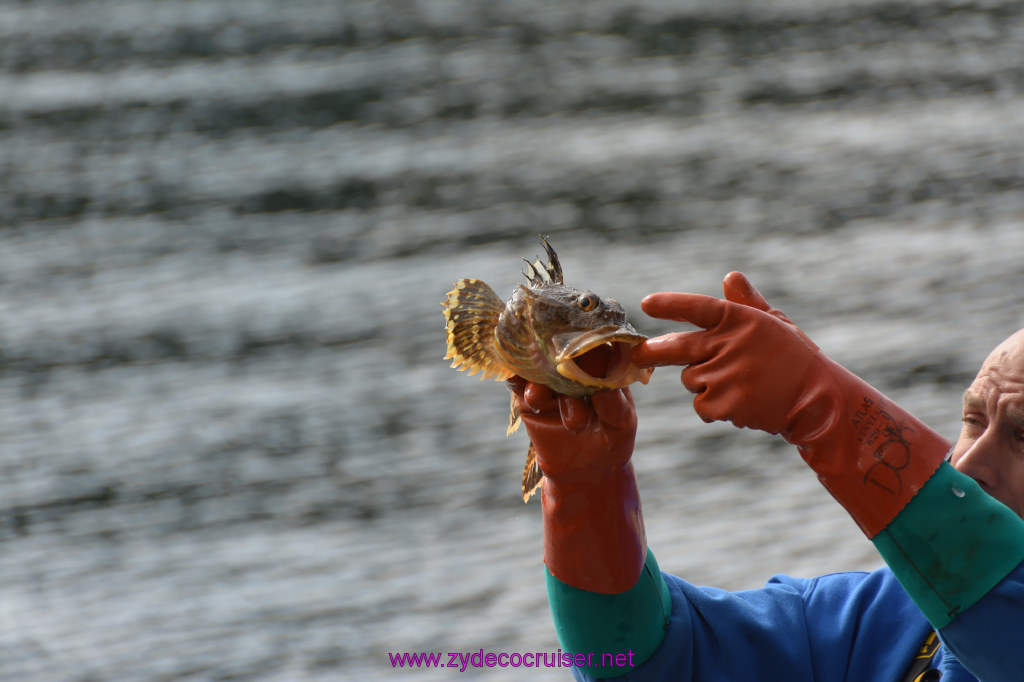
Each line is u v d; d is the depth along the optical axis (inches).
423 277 1423.5
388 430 1024.9
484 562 797.9
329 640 720.3
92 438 1053.2
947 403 984.9
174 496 936.9
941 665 416.5
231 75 2452.0
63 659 721.6
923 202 1539.1
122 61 2568.9
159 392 1144.2
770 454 904.9
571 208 1640.0
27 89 2396.7
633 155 1861.5
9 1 3117.6
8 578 824.3
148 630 749.9
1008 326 1133.7
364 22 2810.0
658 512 837.2
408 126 2103.8
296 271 1472.7
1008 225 1424.7
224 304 1373.0
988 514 403.2
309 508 900.0
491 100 2222.0
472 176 1817.2
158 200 1782.7
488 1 2965.1
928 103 2017.7
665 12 2783.0
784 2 2787.9
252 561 827.4
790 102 2089.1
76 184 1867.6
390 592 766.5
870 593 422.3
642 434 952.9
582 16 2790.4
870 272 1307.8
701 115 2054.6
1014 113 1921.8
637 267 1405.0
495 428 1012.5
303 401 1098.1
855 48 2393.0
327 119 2164.1
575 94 2226.9
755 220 1529.3
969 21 2519.7
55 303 1401.3
